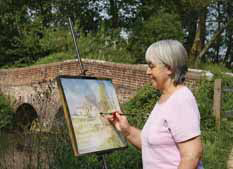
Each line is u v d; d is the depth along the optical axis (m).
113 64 12.29
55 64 13.75
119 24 26.45
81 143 2.75
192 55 23.64
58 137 5.20
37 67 14.30
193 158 2.25
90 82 3.11
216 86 8.88
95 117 2.96
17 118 7.58
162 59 2.42
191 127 2.28
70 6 26.47
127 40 19.86
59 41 18.30
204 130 8.38
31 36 19.98
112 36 19.14
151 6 25.48
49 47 18.44
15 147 5.38
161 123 2.38
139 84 11.78
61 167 5.05
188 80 10.40
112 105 3.21
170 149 2.36
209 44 23.98
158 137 2.39
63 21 26.20
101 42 17.59
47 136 5.25
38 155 5.04
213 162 6.41
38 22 20.83
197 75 10.29
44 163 5.11
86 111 2.91
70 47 17.72
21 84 14.75
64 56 16.41
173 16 19.78
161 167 2.38
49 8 27.06
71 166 5.09
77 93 2.92
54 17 26.56
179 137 2.29
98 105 3.05
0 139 5.70
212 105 9.12
